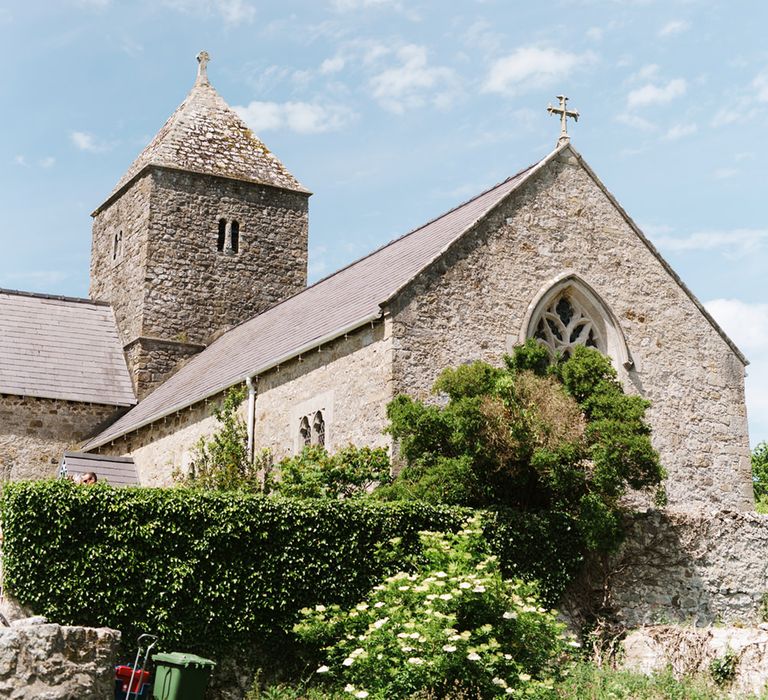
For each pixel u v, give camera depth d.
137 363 34.81
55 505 15.42
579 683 15.45
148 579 15.62
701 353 24.77
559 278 23.09
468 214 24.47
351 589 16.73
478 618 15.05
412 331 21.03
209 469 23.22
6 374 33.53
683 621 19.34
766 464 34.34
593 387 19.62
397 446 20.06
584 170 24.28
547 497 19.27
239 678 15.84
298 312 28.44
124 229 37.50
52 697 13.53
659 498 19.81
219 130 38.31
